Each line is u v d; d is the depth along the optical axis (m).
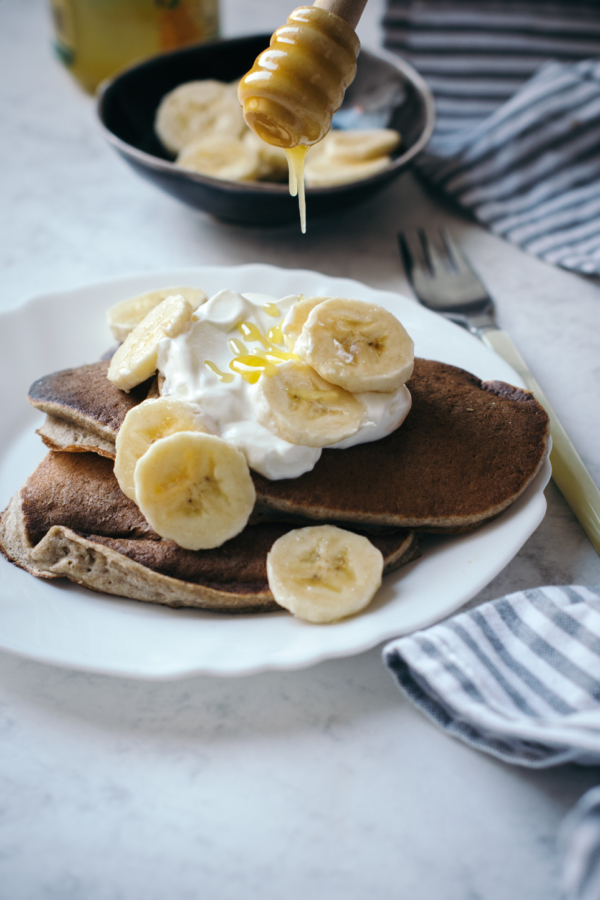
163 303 0.43
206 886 0.33
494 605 0.37
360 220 0.61
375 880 0.33
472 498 0.40
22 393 0.48
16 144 0.71
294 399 0.39
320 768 0.35
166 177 0.54
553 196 0.59
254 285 0.51
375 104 0.63
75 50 0.69
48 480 0.41
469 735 0.35
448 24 0.69
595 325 0.53
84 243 0.60
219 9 0.69
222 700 0.37
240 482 0.38
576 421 0.47
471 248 0.59
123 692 0.37
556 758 0.34
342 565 0.38
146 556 0.39
